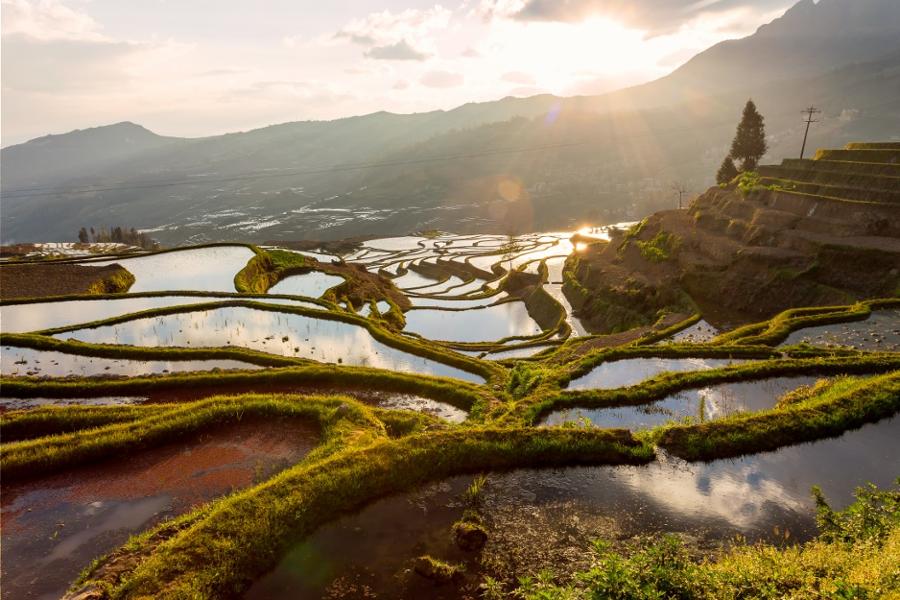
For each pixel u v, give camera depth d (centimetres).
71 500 1620
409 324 7200
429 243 17038
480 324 7269
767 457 1766
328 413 2144
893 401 2064
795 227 6316
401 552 1284
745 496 1534
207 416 2095
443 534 1351
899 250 4919
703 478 1636
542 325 7238
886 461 1736
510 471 1661
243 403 2222
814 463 1727
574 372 2922
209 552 1235
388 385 2902
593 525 1384
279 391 2873
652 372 2966
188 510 1561
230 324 4403
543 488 1564
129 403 2739
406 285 10819
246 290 6062
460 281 10975
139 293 5344
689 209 9088
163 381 2902
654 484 1596
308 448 1939
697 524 1389
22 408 2689
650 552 1068
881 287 4803
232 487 1683
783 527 1376
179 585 1143
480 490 1548
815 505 1484
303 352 3809
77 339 3988
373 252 15612
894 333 3556
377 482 1538
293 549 1307
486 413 2417
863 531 1177
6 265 6531
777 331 3641
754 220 6794
